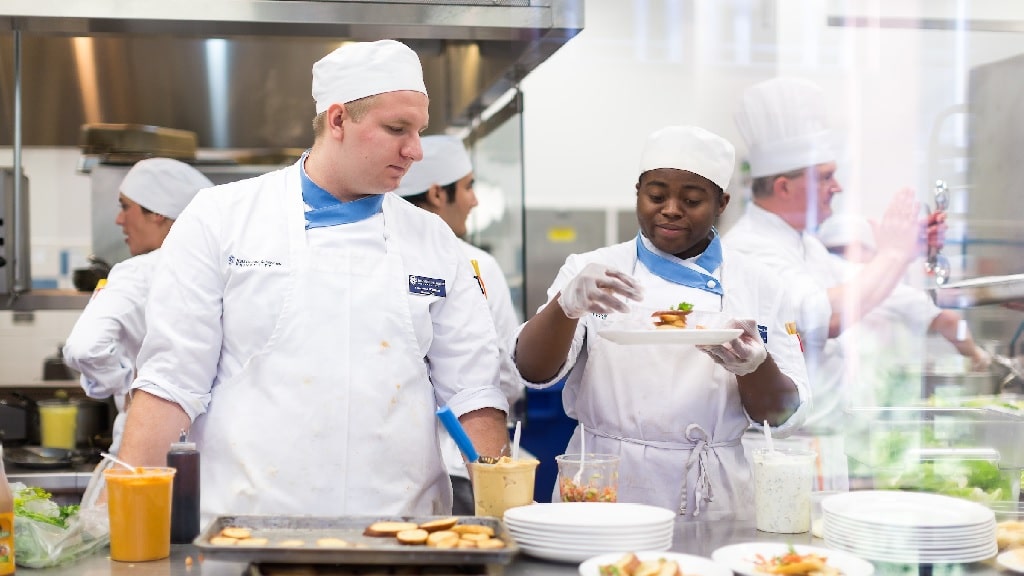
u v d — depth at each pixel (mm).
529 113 5527
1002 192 4117
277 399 1942
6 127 4250
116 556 1572
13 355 4348
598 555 1530
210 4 2502
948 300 3391
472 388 2061
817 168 3363
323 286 1973
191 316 1932
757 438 2625
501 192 3605
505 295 3158
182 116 4320
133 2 2484
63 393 3559
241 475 1934
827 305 3244
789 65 4727
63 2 2465
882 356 3396
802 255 3393
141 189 3410
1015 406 2900
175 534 1686
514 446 1760
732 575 1418
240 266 1958
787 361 2318
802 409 2184
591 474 1761
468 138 3924
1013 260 4023
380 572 1464
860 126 4430
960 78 4434
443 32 2615
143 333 2980
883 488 2061
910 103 4434
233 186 2045
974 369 3463
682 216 2230
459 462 3045
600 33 5438
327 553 1413
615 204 5617
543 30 2596
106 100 4254
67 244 4984
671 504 2236
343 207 2025
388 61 1927
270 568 1469
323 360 1955
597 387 2289
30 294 3750
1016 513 1888
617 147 5582
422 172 3223
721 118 5121
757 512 1814
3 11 2453
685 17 5312
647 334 1932
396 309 2006
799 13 4684
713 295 2309
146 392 1896
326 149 2006
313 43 4305
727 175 2271
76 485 2943
